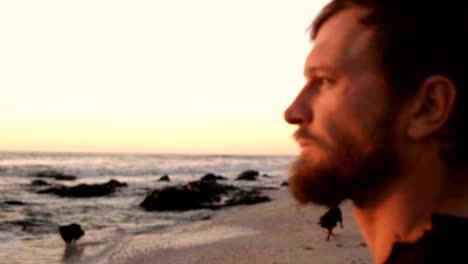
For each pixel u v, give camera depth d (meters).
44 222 25.05
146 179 63.16
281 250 15.56
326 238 17.47
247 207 32.78
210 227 23.19
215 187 41.66
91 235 21.28
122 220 26.53
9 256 16.67
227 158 169.62
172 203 31.84
